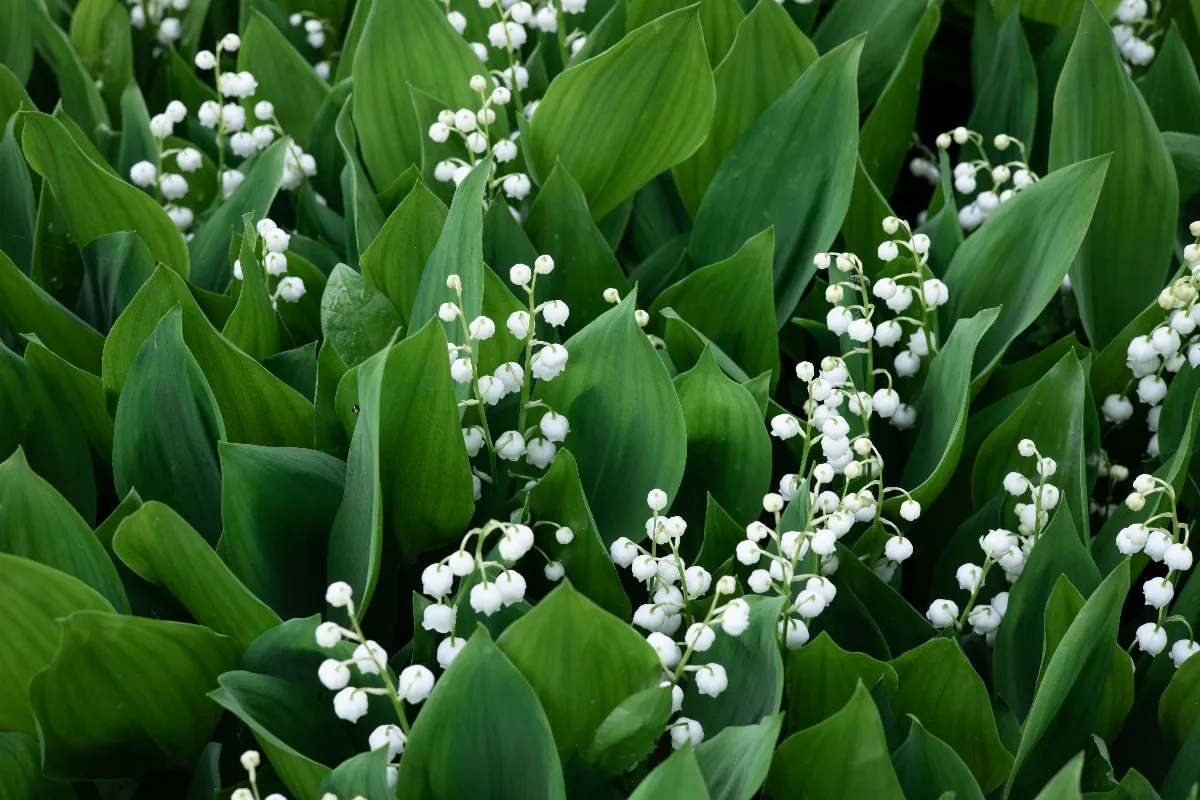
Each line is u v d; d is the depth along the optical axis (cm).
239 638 89
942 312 104
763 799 87
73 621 84
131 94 111
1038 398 97
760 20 109
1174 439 99
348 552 91
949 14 136
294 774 85
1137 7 117
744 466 96
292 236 107
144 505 86
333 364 94
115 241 101
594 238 104
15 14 117
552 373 93
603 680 86
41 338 101
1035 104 112
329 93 112
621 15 112
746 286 102
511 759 85
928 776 86
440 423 90
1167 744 92
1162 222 106
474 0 115
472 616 89
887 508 97
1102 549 98
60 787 89
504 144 105
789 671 89
